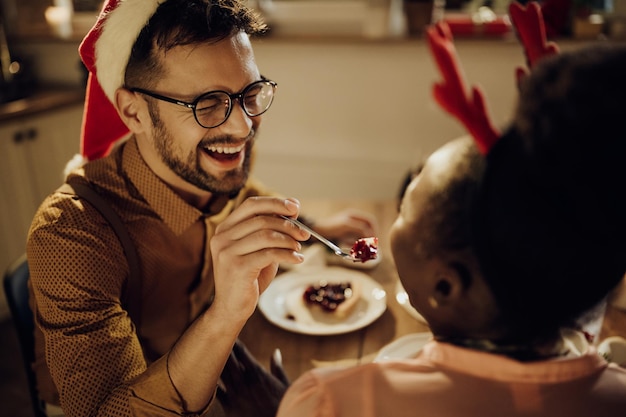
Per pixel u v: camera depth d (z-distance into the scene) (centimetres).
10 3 280
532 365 49
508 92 238
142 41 92
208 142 97
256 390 87
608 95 42
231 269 75
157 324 114
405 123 254
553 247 45
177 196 105
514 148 46
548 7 115
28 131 247
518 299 47
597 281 47
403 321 113
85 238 94
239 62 94
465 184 48
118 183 105
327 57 252
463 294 50
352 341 107
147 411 78
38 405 113
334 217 149
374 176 266
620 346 91
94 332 86
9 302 112
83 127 116
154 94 94
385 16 237
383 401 51
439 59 52
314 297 119
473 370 50
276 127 271
